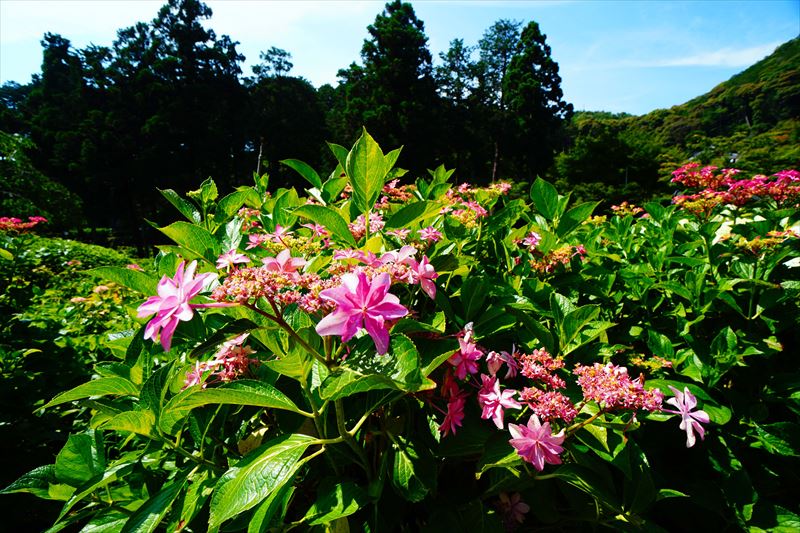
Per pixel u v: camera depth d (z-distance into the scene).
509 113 42.19
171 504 1.55
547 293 2.45
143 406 1.58
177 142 36.22
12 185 15.03
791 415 2.61
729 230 3.55
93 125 35.22
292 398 1.83
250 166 41.81
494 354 1.76
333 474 1.77
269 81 44.44
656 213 3.90
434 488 1.58
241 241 2.46
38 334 3.92
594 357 2.24
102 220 39.34
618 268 3.22
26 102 42.69
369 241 1.94
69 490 1.70
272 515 1.35
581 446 1.76
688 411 1.66
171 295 1.35
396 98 38.22
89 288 7.18
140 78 36.16
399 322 1.48
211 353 1.96
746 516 2.05
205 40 40.00
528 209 3.82
